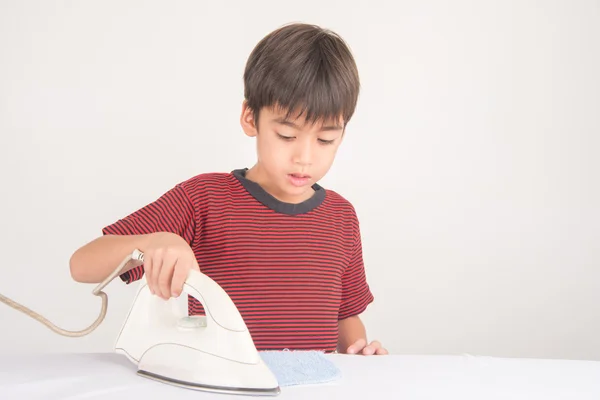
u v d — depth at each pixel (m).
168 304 0.85
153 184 2.30
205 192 1.15
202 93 2.31
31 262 2.24
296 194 1.05
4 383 0.78
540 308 2.55
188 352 0.78
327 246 1.20
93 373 0.83
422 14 2.44
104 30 2.25
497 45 2.47
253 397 0.75
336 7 2.39
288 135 1.00
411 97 2.45
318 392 0.78
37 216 2.24
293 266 1.16
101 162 2.27
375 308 2.49
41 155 2.23
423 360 0.97
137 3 2.26
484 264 2.52
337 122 1.01
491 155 2.50
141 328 0.84
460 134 2.48
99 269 0.88
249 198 1.17
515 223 2.53
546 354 2.56
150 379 0.80
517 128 2.50
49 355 0.93
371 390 0.79
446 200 2.49
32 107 2.22
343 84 1.00
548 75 2.50
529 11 2.48
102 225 2.28
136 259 0.83
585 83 2.52
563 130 2.53
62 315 2.27
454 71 2.46
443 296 2.52
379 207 2.46
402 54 2.43
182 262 0.79
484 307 2.54
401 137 2.45
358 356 1.00
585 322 2.57
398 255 2.48
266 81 1.00
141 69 2.27
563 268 2.55
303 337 1.15
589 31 2.51
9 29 2.19
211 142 2.33
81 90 2.24
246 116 1.11
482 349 2.54
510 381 0.87
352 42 2.41
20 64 2.20
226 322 0.76
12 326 2.23
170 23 2.28
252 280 1.13
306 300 1.15
